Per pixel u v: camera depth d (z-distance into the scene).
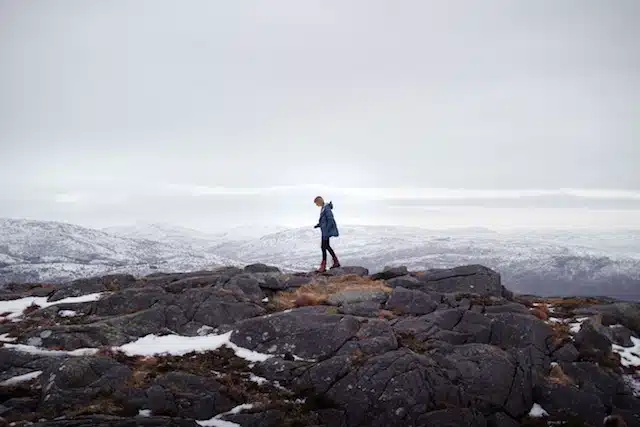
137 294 24.14
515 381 19.28
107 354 19.30
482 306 23.95
